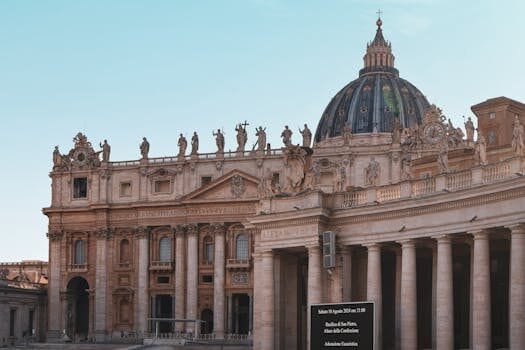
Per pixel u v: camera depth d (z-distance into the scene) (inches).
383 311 2316.7
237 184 5083.7
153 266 5275.6
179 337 4830.2
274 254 2329.0
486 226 1897.1
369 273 2150.6
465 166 2721.5
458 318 2235.5
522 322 1807.3
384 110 7573.8
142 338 4950.8
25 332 5398.6
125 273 5364.2
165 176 5310.0
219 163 5191.9
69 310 5526.6
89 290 5433.1
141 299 5270.7
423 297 2262.6
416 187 2101.4
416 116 7667.3
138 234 5319.9
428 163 2842.0
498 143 2706.7
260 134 5137.8
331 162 4872.0
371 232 2158.0
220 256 5108.3
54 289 5497.1
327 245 2172.7
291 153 2444.6
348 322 1710.1
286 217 2273.6
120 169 5418.3
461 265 2236.7
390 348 2292.1
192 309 5157.5
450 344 1971.0
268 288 2313.0
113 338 5290.4
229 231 5128.0
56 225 5531.5
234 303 5123.0
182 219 5226.4
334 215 2226.9
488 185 1873.8
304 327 2378.2
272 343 2290.8
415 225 2057.1
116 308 5364.2
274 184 2598.4
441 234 1998.0
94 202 5428.2
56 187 5561.0
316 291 2208.4
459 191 1941.4
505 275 2149.4
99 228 5408.5
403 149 4635.8
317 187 2368.4
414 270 2070.6
